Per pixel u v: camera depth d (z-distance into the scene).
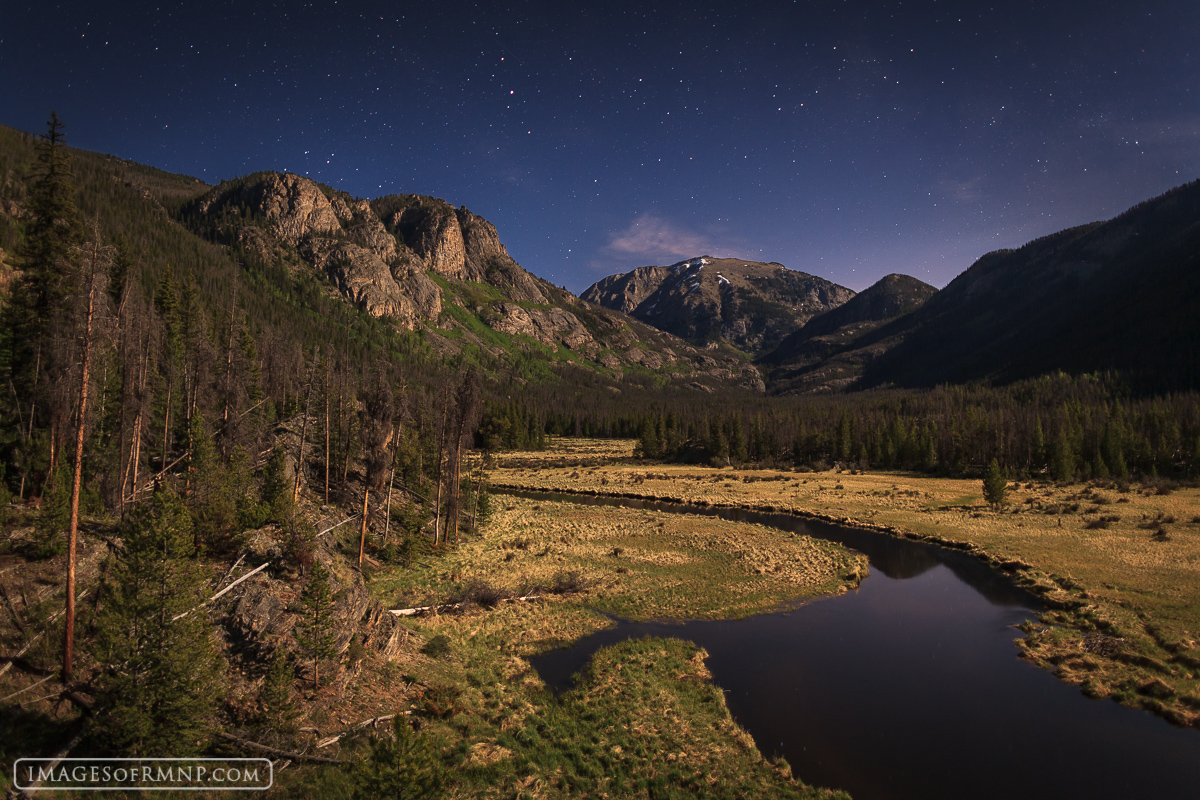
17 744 12.80
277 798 13.46
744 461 129.75
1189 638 27.20
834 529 62.00
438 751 16.95
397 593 33.84
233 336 54.59
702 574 42.41
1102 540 50.03
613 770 17.52
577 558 46.09
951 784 17.64
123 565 18.88
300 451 44.44
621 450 157.00
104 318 18.11
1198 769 18.27
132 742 12.93
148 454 37.16
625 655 27.19
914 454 117.69
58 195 25.25
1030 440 105.88
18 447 27.27
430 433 58.03
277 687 15.68
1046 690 24.34
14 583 17.67
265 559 22.58
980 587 40.25
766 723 21.56
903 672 26.30
